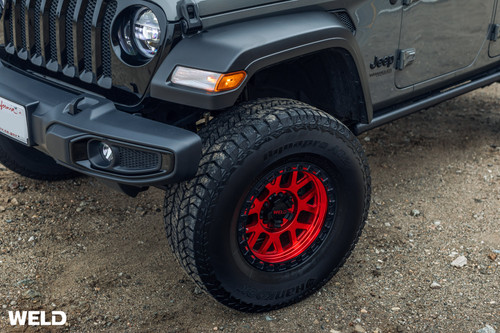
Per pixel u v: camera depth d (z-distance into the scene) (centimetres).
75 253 295
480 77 366
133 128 212
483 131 446
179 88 213
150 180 213
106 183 234
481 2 326
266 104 234
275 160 226
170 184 230
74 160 224
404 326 250
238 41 215
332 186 252
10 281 272
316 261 260
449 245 307
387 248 304
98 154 225
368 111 270
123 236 311
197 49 213
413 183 371
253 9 226
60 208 333
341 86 267
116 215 330
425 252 301
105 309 258
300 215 264
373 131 441
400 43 293
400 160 400
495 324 250
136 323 250
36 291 267
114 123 216
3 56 282
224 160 216
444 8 305
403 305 263
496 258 296
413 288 274
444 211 340
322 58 259
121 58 224
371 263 292
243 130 221
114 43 224
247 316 256
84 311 256
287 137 225
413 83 310
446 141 429
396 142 425
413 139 430
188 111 242
